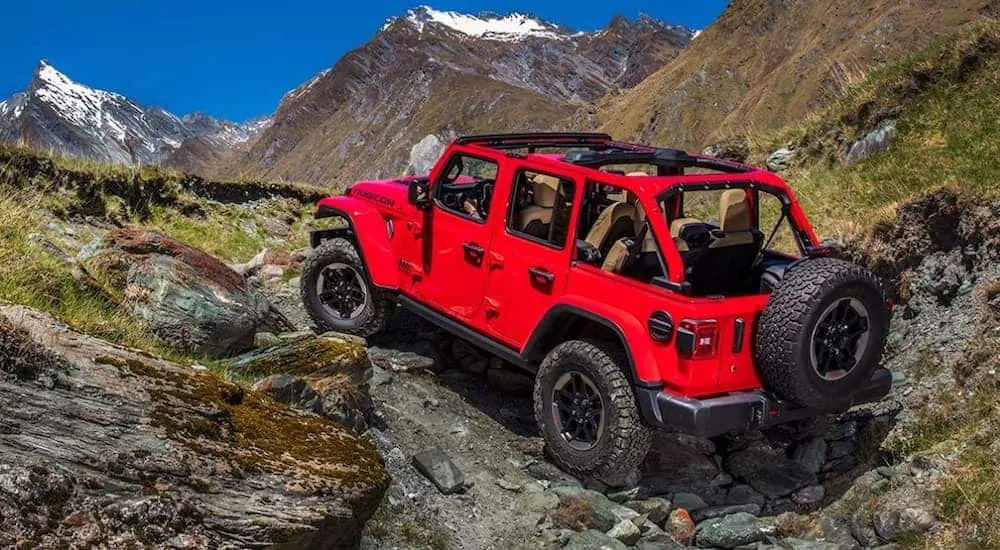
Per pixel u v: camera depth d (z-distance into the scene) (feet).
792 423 23.70
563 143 26.94
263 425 16.29
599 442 20.24
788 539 19.26
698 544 19.63
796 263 20.18
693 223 21.43
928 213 27.35
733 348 19.58
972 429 20.15
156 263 23.50
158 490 13.85
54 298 20.53
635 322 19.95
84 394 14.44
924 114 38.14
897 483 19.49
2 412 13.42
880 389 21.33
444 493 19.62
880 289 20.03
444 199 25.90
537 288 22.35
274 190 52.90
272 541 14.32
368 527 17.25
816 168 43.01
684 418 18.98
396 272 26.76
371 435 20.57
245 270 37.29
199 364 20.85
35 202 34.58
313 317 28.58
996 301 23.34
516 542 18.44
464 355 27.58
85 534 12.90
